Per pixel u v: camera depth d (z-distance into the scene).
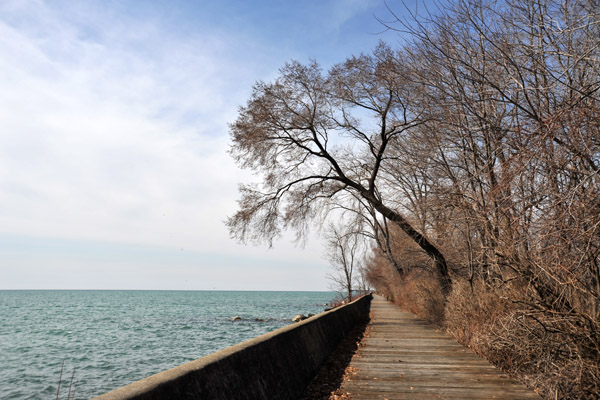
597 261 5.54
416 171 14.63
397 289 34.59
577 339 5.57
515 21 7.78
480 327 9.88
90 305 101.50
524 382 6.75
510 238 6.41
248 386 4.09
